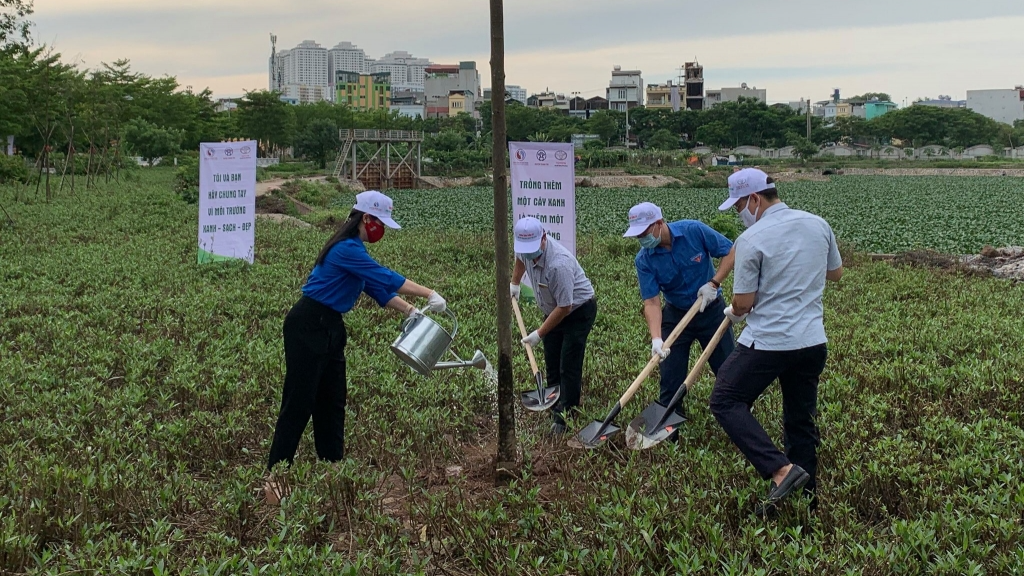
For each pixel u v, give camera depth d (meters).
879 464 4.86
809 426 4.73
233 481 4.78
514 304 6.71
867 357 7.69
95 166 36.56
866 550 3.87
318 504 4.53
